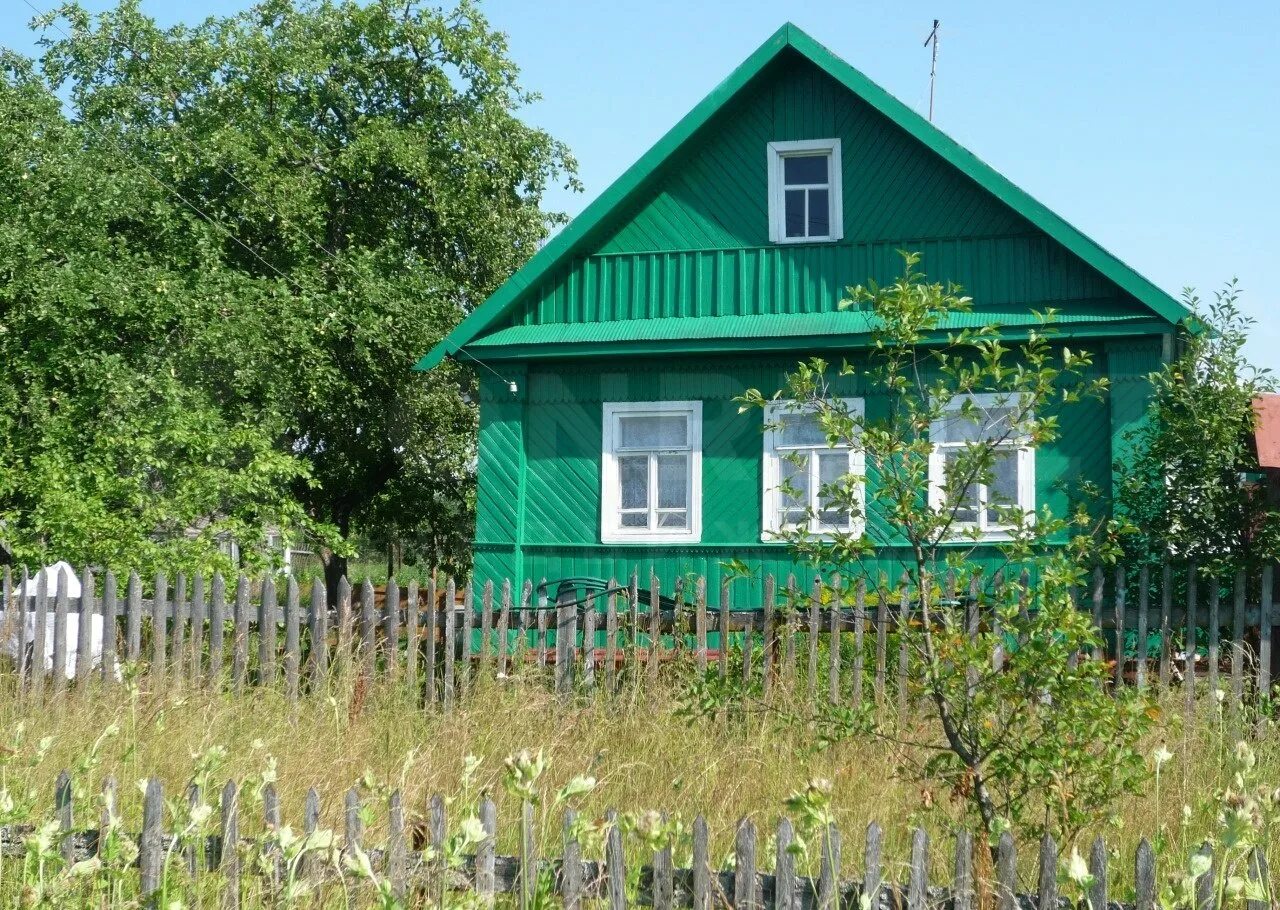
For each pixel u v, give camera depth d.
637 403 15.09
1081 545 6.52
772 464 14.60
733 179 15.25
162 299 19.34
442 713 10.09
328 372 22.03
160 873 5.11
